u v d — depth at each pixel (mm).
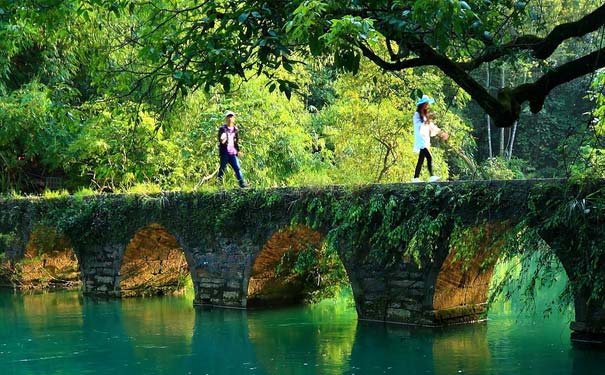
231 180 18188
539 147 28141
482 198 10609
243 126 19297
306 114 23312
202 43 6043
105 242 17141
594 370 9258
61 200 18125
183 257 17750
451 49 6676
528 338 11305
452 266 11750
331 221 12695
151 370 10164
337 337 11820
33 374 10062
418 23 5801
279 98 20109
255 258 14219
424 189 11305
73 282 19859
